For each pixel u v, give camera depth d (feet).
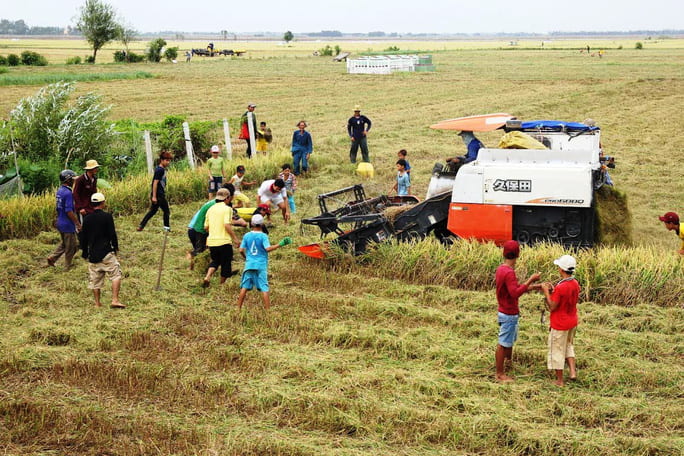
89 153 62.80
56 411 23.88
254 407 24.59
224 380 26.37
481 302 34.50
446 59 287.69
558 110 115.55
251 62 294.46
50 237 45.88
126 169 64.03
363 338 30.01
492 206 39.32
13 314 33.35
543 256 36.70
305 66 258.78
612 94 136.15
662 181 63.87
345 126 101.40
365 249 41.81
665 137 87.97
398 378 26.58
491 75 192.85
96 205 33.88
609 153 77.51
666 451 21.70
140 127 73.05
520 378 27.04
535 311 33.45
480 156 40.37
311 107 126.41
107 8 281.74
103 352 29.07
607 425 23.43
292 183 52.60
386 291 36.50
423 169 69.26
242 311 33.37
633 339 29.89
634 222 50.21
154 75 204.33
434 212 42.06
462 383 26.20
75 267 40.63
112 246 34.78
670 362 28.14
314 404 24.41
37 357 28.19
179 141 71.46
